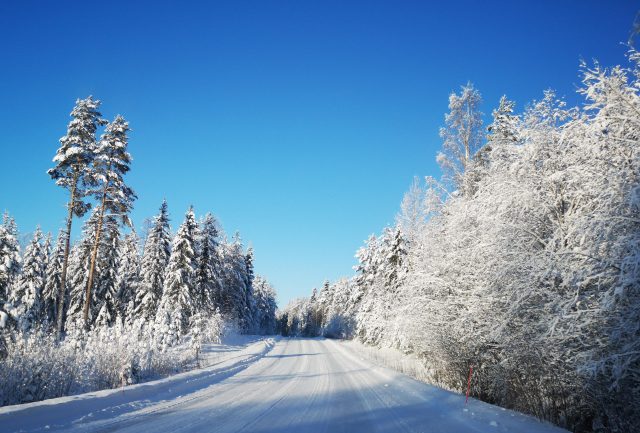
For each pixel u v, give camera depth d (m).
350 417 8.59
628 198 6.69
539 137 10.75
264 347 34.03
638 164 6.95
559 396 9.63
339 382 14.97
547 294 8.84
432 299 14.27
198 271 40.03
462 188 16.05
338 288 76.75
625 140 7.58
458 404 10.11
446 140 18.45
